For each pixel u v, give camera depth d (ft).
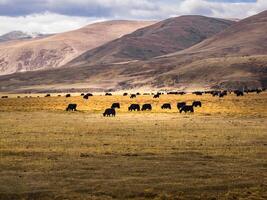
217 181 145.59
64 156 185.06
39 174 152.46
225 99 574.15
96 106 523.70
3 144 219.61
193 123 332.80
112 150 201.16
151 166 166.30
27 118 385.50
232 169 163.02
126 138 245.04
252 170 161.79
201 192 134.51
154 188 136.87
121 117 391.86
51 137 248.52
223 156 188.14
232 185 141.28
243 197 130.93
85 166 164.96
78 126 312.09
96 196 129.29
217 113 424.87
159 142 228.84
